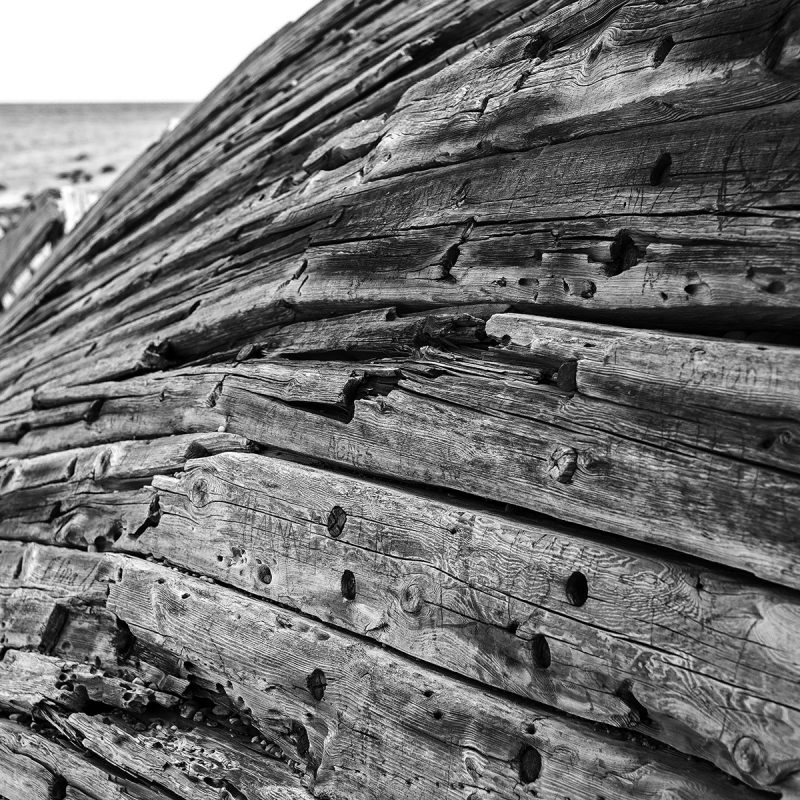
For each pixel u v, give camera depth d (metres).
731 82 1.86
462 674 2.06
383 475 2.37
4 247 8.13
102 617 3.09
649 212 1.99
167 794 2.58
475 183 2.45
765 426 1.66
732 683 1.61
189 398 3.18
